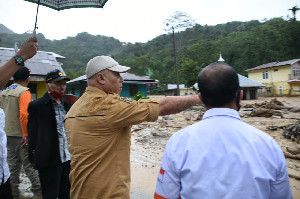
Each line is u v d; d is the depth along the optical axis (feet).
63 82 10.15
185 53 216.74
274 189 3.87
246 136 4.01
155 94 177.58
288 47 204.23
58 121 10.01
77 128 5.86
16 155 12.19
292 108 58.23
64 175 10.19
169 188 4.24
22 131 11.85
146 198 12.62
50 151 9.50
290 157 20.61
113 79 6.33
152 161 19.66
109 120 5.59
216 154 3.93
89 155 5.72
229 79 4.28
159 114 5.79
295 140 27.04
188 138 4.28
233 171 3.77
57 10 9.23
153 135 31.55
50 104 9.91
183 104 5.99
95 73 6.21
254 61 201.57
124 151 6.05
